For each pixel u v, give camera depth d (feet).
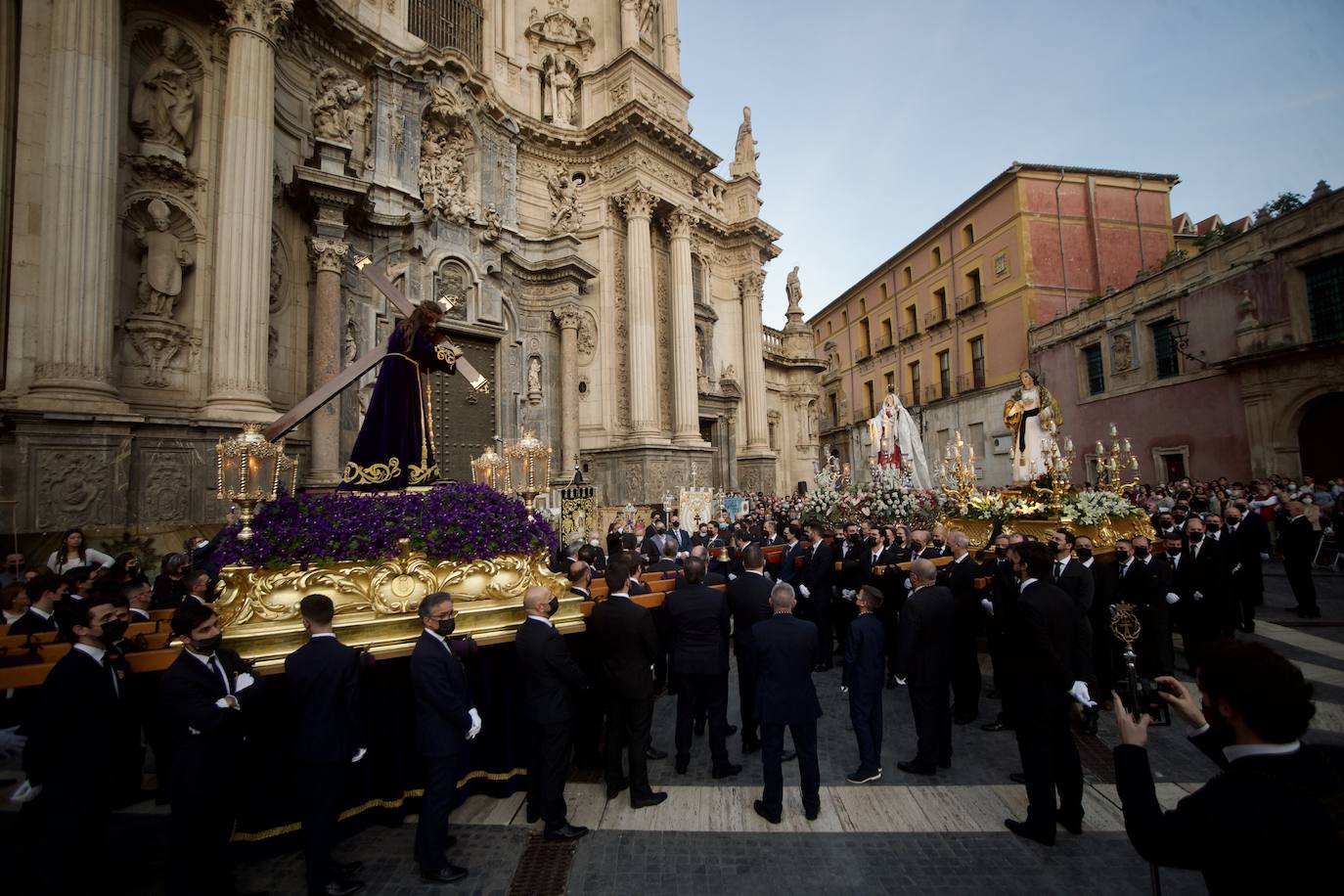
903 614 18.03
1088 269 98.58
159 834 14.88
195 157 35.78
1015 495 34.06
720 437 84.89
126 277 32.96
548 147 68.33
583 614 18.21
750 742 19.97
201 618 11.64
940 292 121.60
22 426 26.71
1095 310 81.82
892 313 136.56
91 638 11.97
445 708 12.91
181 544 30.42
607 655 16.44
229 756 11.82
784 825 15.05
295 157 44.01
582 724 19.07
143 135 33.96
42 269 28.32
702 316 83.30
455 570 16.26
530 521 18.48
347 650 12.99
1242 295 60.80
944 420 115.14
